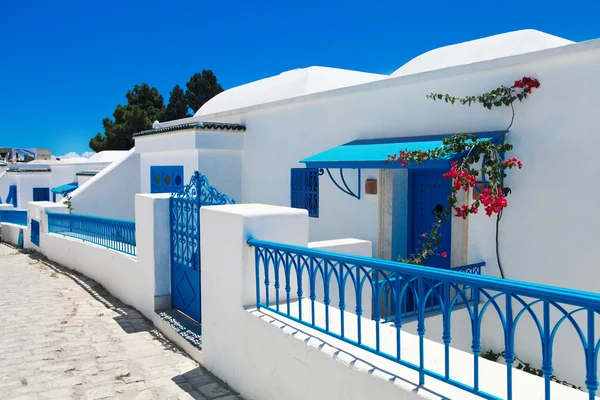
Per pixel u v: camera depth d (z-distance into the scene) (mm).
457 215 5965
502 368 3156
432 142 6508
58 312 8195
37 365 5805
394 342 3662
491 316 6301
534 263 5840
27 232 15742
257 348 4527
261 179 10688
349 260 3488
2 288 10078
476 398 2783
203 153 10930
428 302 6496
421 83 7102
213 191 6199
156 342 6609
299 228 5039
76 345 6516
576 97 5395
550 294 2293
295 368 3988
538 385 2883
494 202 5695
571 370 5543
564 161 5520
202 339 5688
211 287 5438
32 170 27969
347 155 7125
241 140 11219
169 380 5309
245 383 4766
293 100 9461
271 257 4527
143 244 7844
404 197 7965
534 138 5777
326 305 3807
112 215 15578
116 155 25453
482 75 6309
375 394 3199
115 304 8688
